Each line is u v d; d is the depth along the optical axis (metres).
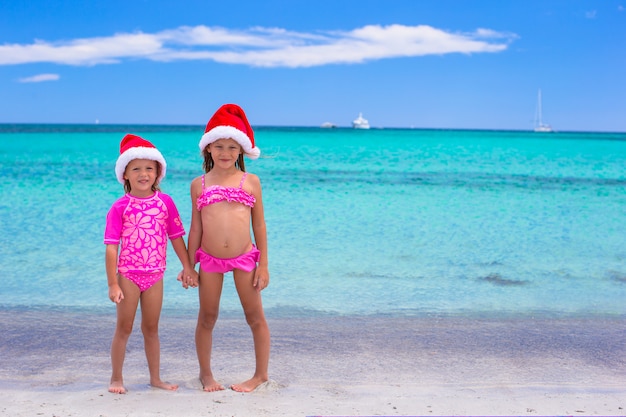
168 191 15.13
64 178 18.00
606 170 25.19
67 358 4.29
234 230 3.60
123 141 3.72
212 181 3.71
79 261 7.54
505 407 3.32
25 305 5.69
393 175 21.56
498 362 4.30
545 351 4.56
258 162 29.00
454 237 9.71
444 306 5.88
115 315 5.41
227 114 3.71
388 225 10.78
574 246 9.09
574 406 3.34
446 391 3.64
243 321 5.32
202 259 3.67
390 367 4.18
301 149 45.22
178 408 3.26
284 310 5.69
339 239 9.39
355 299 6.10
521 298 6.21
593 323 5.35
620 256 8.41
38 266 7.27
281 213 12.00
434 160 31.50
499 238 9.70
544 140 88.06
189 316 5.42
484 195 15.62
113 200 13.21
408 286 6.66
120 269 3.58
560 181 19.95
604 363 4.30
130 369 4.08
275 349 4.56
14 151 33.84
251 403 3.38
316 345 4.66
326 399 3.47
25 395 3.47
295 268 7.44
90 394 3.50
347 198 14.52
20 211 11.59
